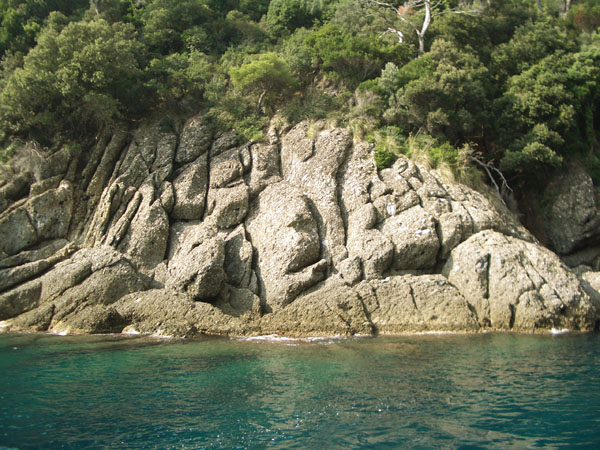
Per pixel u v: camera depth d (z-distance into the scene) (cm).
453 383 1235
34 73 2653
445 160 2495
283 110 2861
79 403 1116
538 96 2825
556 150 2848
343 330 1833
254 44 3681
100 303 1995
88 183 2659
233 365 1412
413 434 941
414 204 2278
